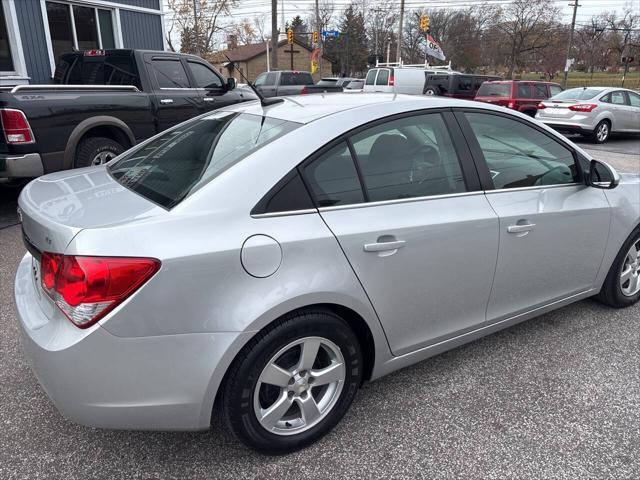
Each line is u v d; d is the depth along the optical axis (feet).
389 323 7.83
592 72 196.65
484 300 9.00
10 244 16.11
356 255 7.17
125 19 40.63
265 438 7.13
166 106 22.68
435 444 7.71
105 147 20.06
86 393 6.00
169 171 7.58
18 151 17.08
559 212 9.57
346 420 8.21
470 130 8.89
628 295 12.00
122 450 7.52
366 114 7.86
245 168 6.81
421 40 197.47
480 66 199.21
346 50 220.84
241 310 6.33
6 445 7.56
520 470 7.22
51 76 35.32
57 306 6.05
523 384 9.21
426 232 7.82
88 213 6.48
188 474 7.09
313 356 7.16
